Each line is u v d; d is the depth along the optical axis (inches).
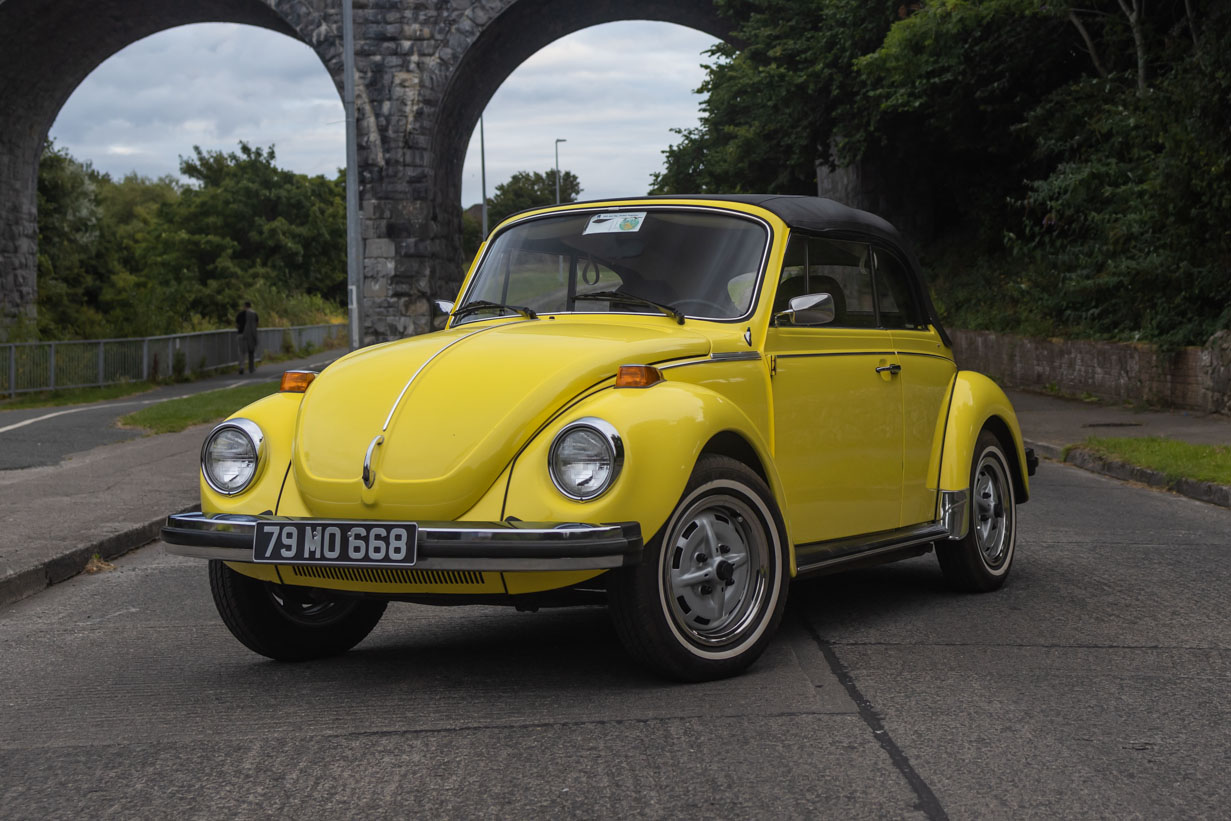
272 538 176.7
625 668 194.4
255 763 151.5
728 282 210.2
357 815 132.9
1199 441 540.1
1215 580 272.1
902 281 252.4
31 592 291.6
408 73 1455.5
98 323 1520.7
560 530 162.9
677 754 150.5
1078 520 370.0
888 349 237.1
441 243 1535.4
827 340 219.5
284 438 190.2
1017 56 979.9
